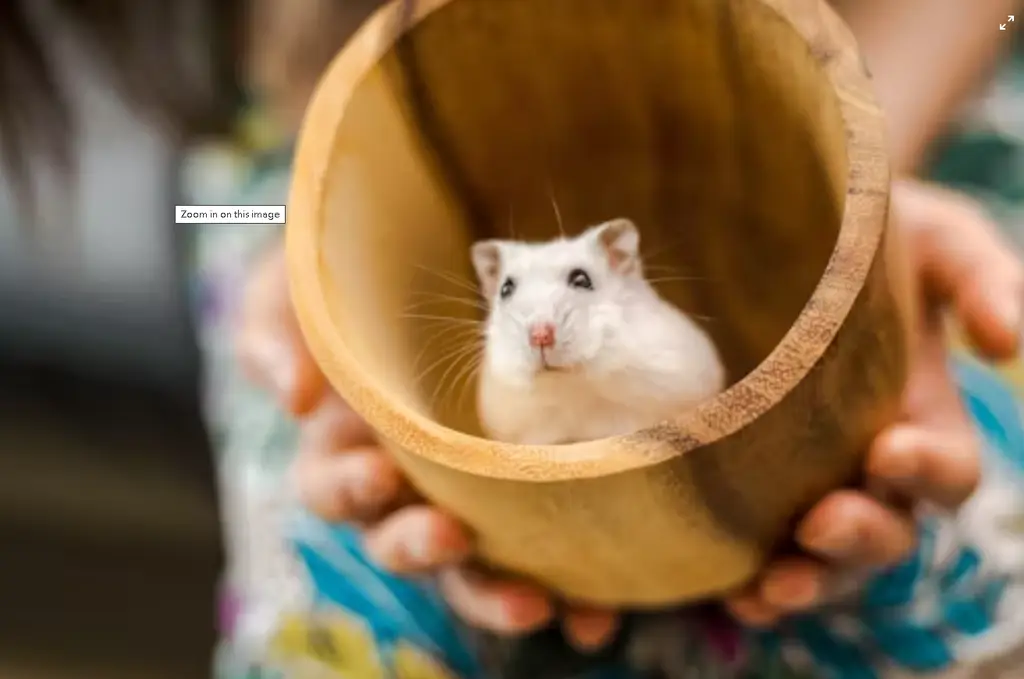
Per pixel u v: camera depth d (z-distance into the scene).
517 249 0.63
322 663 0.83
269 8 1.12
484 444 0.47
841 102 0.48
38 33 1.18
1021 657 0.76
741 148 0.59
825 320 0.46
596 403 0.59
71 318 1.17
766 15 0.51
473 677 0.80
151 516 1.20
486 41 0.55
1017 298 0.72
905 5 1.14
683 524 0.49
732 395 0.46
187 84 1.17
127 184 1.18
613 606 0.65
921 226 0.75
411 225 0.58
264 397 1.00
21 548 1.20
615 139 0.62
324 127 0.52
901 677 0.76
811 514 0.56
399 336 0.55
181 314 1.16
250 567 0.90
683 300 0.66
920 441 0.56
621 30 0.55
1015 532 0.81
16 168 1.19
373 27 0.54
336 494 0.65
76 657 1.19
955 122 1.14
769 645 0.77
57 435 1.19
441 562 0.58
